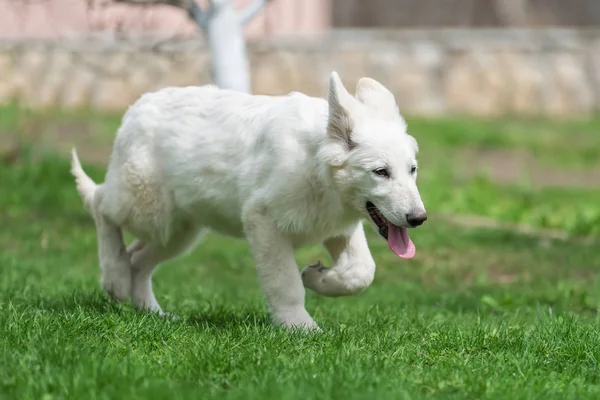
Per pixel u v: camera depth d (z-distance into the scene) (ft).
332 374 17.74
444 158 68.08
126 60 76.38
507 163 68.85
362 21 109.60
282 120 22.09
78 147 62.90
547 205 53.26
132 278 26.45
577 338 21.22
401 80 82.07
